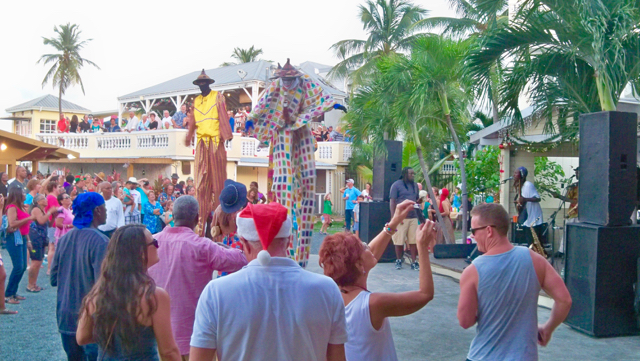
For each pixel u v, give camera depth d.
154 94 30.47
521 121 8.82
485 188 16.89
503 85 8.50
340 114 32.03
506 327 2.96
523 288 2.97
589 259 5.95
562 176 14.12
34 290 8.23
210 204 7.99
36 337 5.98
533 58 8.08
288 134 6.65
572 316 6.19
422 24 25.19
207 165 7.93
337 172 25.61
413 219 9.99
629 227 5.93
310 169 6.91
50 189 9.55
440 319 6.59
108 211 9.02
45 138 26.08
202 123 7.88
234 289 2.16
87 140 24.94
